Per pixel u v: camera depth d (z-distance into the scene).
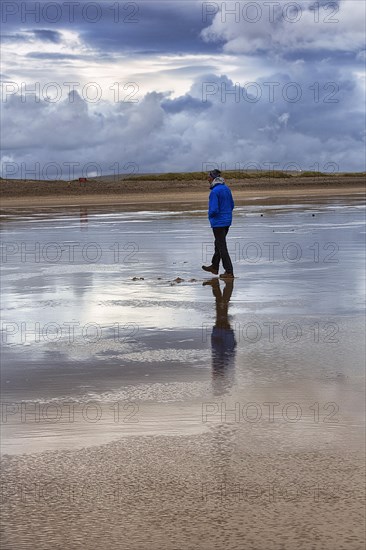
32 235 24.53
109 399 6.09
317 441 5.09
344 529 3.85
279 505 4.12
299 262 16.50
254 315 10.10
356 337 8.54
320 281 13.45
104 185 71.81
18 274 14.88
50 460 4.79
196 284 13.31
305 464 4.70
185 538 3.76
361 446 4.99
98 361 7.46
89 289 12.74
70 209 43.44
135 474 4.57
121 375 6.87
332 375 6.82
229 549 3.65
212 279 13.95
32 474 4.58
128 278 14.19
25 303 11.27
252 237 22.78
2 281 13.84
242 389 6.37
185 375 6.86
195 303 11.20
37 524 3.93
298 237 22.50
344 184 89.38
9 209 44.22
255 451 4.92
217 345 8.20
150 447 5.01
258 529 3.85
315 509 4.07
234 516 4.00
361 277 13.91
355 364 7.23
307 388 6.39
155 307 10.86
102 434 5.25
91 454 4.89
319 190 74.56
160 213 37.44
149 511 4.07
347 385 6.46
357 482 4.42
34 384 6.55
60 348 8.09
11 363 7.38
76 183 70.38
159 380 6.68
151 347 8.12
